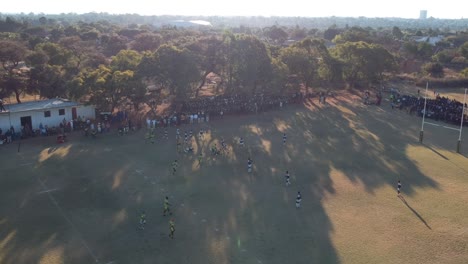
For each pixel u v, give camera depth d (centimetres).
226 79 7462
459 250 2777
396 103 7444
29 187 3678
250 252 2733
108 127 5466
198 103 6594
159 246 2792
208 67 6956
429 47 14212
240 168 4284
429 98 7862
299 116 6544
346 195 3666
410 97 7606
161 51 6094
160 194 3609
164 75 5981
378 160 4588
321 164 4441
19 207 3306
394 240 2906
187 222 3125
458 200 3569
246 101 6825
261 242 2861
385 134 5609
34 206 3328
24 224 3041
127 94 5700
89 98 5806
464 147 5069
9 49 6481
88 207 3341
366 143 5203
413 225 3125
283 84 7325
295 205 3453
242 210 3341
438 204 3488
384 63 8706
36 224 3047
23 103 5656
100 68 6056
